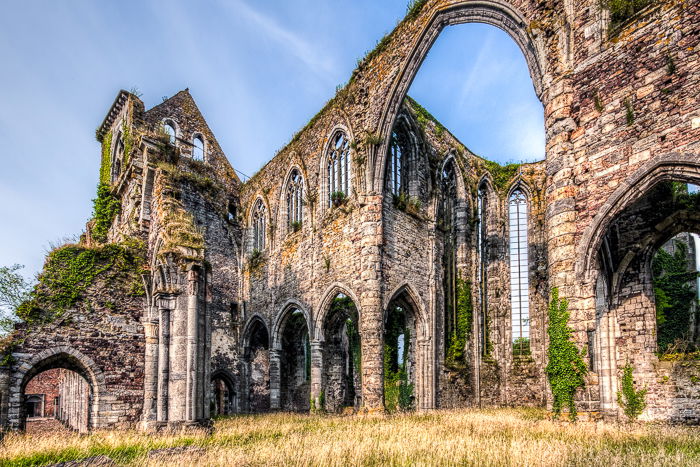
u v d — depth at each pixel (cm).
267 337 3156
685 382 1684
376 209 2214
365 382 2056
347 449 1095
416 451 1070
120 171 3294
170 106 3509
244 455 1052
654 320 1780
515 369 2900
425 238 2573
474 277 2947
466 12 1989
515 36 1775
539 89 1616
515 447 1043
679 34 1289
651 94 1327
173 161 2816
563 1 1578
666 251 2312
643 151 1319
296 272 2697
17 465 1045
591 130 1452
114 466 976
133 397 1983
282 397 2895
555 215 1482
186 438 1389
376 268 2147
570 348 1380
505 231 3148
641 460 885
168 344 1625
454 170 3000
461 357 2691
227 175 3525
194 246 1703
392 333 2522
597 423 1309
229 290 3152
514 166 3209
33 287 1880
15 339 1778
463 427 1492
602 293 1891
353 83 2484
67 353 1873
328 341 2594
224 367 2964
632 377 1792
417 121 2672
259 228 3228
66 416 3162
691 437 1217
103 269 2038
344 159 2519
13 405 1733
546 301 2905
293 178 2967
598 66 1461
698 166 1198
